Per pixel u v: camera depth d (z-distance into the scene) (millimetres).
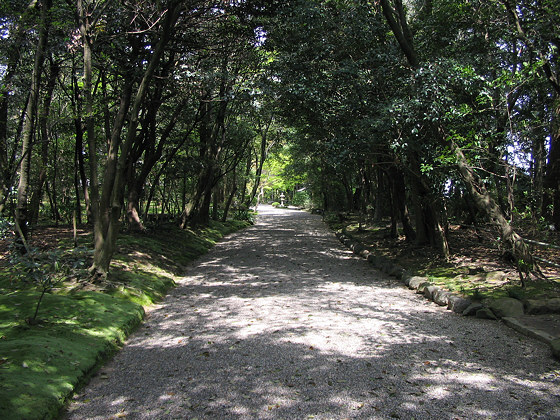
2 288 6023
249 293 7285
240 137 18094
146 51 8891
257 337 4805
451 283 7324
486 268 8258
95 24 7184
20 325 4355
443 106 7992
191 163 14227
